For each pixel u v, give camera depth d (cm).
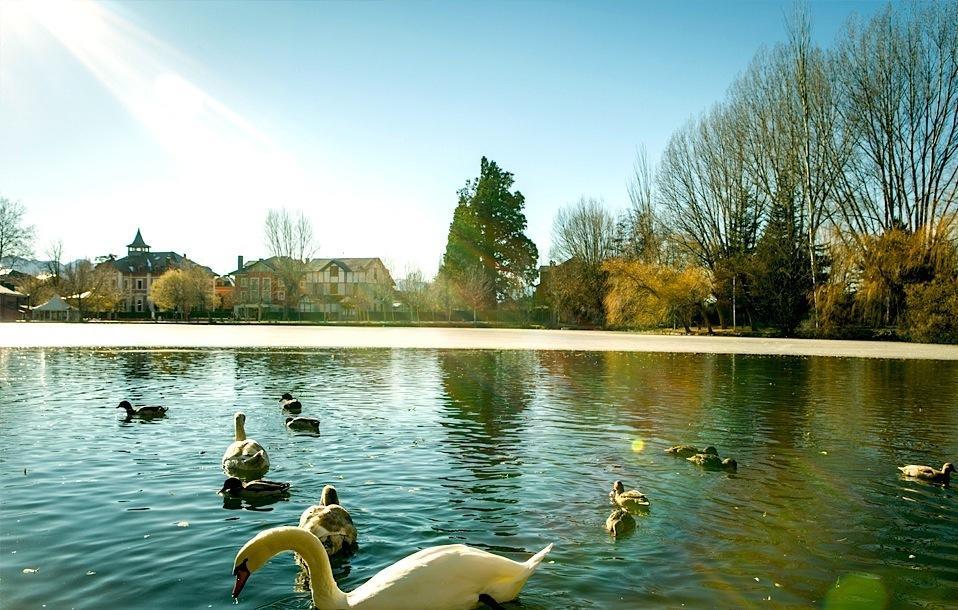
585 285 8506
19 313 10319
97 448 1258
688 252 6825
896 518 905
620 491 970
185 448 1262
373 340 5047
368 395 2028
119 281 14438
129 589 648
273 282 12619
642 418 1680
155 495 955
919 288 4938
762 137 6375
